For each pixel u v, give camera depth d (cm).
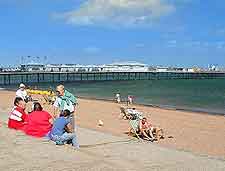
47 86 7906
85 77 10988
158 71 12812
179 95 4903
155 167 591
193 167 593
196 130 1680
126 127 1677
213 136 1509
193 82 10669
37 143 759
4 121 1197
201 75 13575
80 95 4794
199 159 652
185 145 1295
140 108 2769
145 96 4684
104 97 4344
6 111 1656
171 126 1817
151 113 2423
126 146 780
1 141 776
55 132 822
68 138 805
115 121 1912
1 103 2703
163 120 2059
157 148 758
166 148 764
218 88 7062
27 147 716
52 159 623
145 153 700
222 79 13900
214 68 14750
